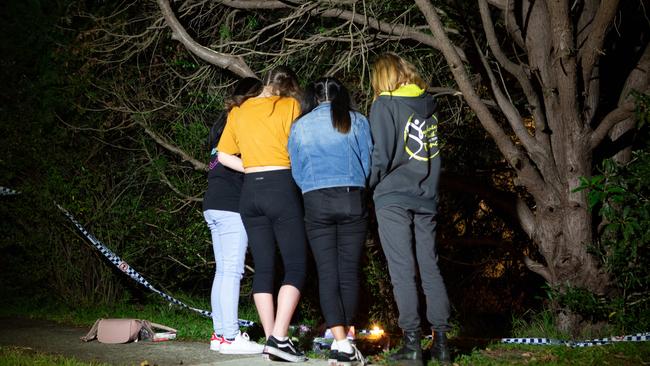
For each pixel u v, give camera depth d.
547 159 8.10
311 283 10.20
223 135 6.78
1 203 10.99
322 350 6.80
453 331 9.27
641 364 6.58
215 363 6.44
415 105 6.13
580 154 8.00
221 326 7.14
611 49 8.98
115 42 11.07
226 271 7.08
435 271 6.17
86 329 8.95
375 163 6.03
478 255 10.48
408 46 9.95
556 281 8.23
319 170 6.00
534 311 9.48
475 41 8.30
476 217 10.44
